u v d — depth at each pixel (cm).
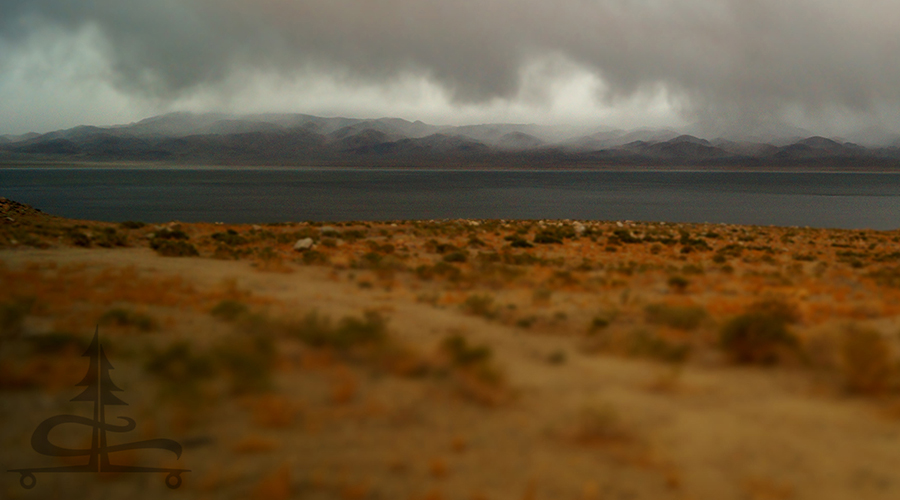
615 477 486
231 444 530
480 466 500
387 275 1842
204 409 603
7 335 853
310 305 1302
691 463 516
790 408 664
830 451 547
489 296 1368
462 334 1041
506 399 671
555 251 3056
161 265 1916
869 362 725
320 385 704
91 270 1688
